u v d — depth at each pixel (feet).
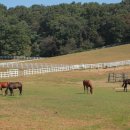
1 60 406.21
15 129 76.69
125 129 77.66
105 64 258.78
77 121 86.02
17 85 135.85
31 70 228.22
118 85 186.39
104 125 81.35
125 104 112.57
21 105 110.52
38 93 143.13
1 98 126.82
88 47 496.23
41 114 95.25
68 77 218.79
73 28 501.56
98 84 192.54
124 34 495.82
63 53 481.46
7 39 463.83
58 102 116.88
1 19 506.89
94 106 108.27
